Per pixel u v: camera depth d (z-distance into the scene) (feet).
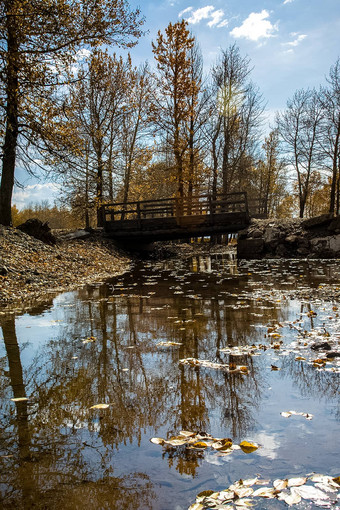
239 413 6.29
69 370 8.70
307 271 32.40
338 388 7.31
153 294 21.77
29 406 6.69
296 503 3.90
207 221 54.70
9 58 31.53
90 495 4.14
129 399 6.95
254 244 49.42
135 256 58.39
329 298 18.39
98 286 26.53
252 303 17.69
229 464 4.76
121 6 34.94
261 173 113.80
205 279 29.17
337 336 11.30
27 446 5.29
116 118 63.05
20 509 3.92
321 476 4.38
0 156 36.58
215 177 77.20
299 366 8.71
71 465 4.78
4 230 34.94
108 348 10.61
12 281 23.82
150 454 5.05
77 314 16.05
